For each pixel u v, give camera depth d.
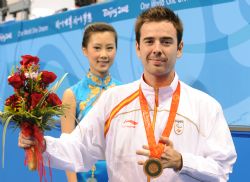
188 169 1.70
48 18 4.67
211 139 1.81
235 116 3.13
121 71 3.91
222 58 3.21
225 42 3.19
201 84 3.34
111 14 4.00
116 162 1.89
